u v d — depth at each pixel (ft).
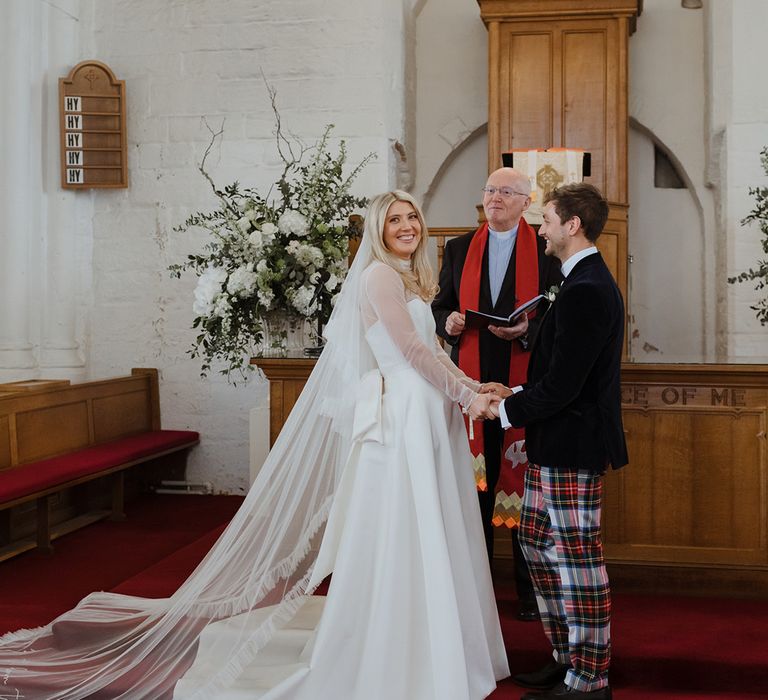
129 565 16.90
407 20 24.40
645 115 24.88
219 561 11.14
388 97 23.29
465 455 11.07
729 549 14.06
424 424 10.32
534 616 12.83
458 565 10.28
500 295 13.48
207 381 23.75
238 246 17.60
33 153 23.04
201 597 10.95
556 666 11.11
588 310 9.97
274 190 23.40
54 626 11.68
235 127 23.53
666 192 25.43
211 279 17.16
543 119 23.30
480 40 25.44
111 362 24.12
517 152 18.15
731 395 13.99
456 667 9.54
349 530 10.21
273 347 17.57
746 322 22.63
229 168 23.57
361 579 10.12
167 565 15.56
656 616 13.12
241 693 10.09
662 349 25.46
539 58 23.31
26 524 18.74
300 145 23.35
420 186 25.90
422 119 25.76
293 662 10.89
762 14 22.50
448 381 10.47
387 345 10.63
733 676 11.47
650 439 14.21
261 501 11.05
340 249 17.69
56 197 23.43
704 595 14.15
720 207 23.76
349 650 9.97
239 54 23.47
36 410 18.54
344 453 10.85
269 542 10.84
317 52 23.26
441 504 10.34
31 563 17.04
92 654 11.17
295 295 16.97
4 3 22.00
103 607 12.15
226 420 23.72
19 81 22.20
